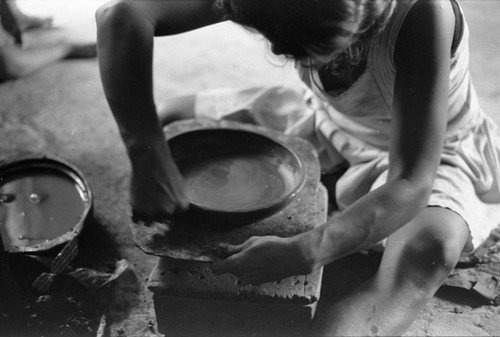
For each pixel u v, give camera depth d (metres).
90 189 2.32
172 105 2.56
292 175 2.04
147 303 2.16
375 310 1.89
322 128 2.36
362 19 1.43
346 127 2.27
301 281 1.87
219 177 2.06
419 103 1.73
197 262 1.92
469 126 2.20
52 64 3.05
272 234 1.88
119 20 1.82
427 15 1.70
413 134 1.74
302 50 1.45
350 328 1.86
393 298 1.91
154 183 1.86
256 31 1.49
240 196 2.00
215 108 2.53
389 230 1.76
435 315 2.13
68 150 2.67
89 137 2.72
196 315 1.97
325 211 2.06
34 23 3.18
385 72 1.86
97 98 2.89
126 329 2.09
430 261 1.94
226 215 1.85
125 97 1.86
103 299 2.17
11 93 2.93
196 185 2.03
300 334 1.96
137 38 1.83
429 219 2.01
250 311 1.93
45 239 2.19
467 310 2.15
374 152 2.23
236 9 1.47
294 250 1.73
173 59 3.13
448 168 2.14
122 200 2.46
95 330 2.09
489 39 3.17
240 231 1.88
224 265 1.76
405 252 1.96
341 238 1.75
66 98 2.90
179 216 1.91
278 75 3.04
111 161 2.62
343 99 2.03
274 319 1.94
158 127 1.91
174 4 1.89
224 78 3.03
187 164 2.08
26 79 2.98
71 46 3.09
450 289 2.20
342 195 2.30
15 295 2.08
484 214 2.21
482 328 2.09
